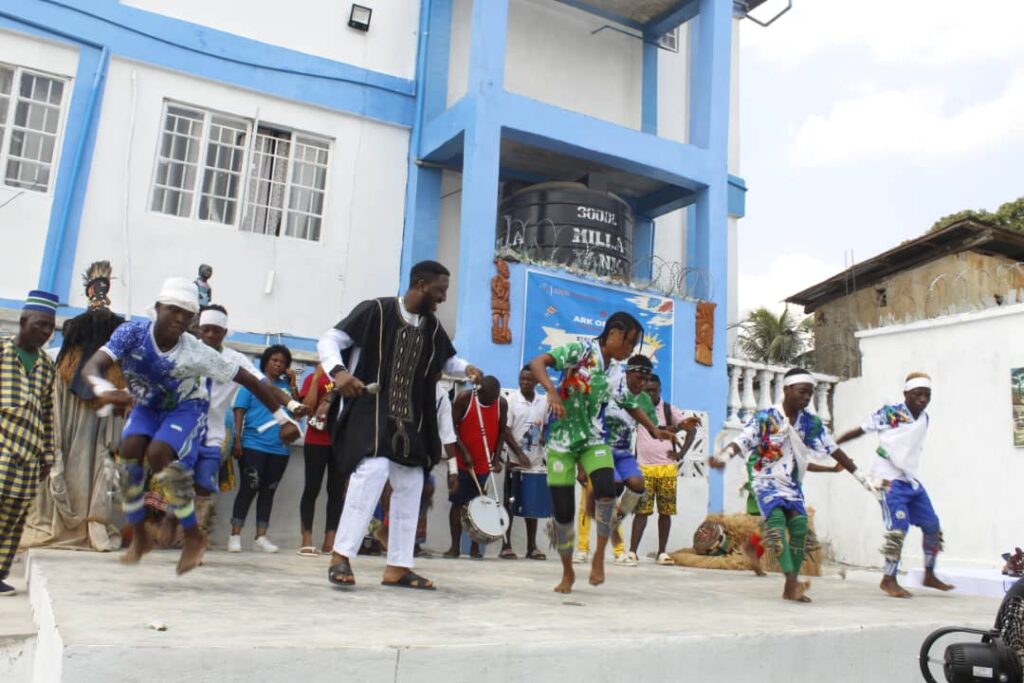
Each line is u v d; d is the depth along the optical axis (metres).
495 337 10.50
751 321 36.47
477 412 8.53
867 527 12.22
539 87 13.41
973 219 14.64
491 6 11.20
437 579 6.00
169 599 3.99
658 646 3.78
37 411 4.99
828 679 4.42
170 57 10.83
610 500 5.55
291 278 11.33
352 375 4.91
